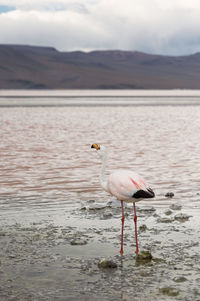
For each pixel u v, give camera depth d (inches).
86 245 398.6
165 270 341.7
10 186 642.2
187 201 559.2
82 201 559.2
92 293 303.4
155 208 529.0
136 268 346.6
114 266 347.3
